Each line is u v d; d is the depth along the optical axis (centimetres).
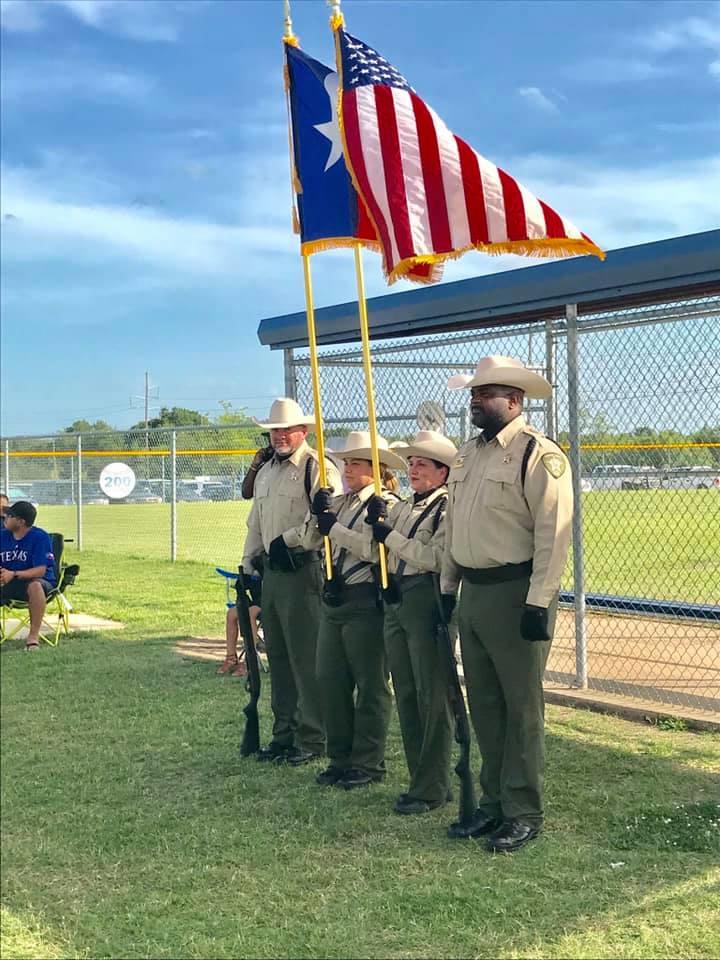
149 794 602
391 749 665
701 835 482
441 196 528
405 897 439
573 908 419
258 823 543
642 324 713
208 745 692
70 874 495
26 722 766
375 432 566
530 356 901
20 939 430
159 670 919
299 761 645
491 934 402
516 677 488
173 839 529
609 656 873
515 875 454
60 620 1191
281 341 962
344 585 589
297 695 655
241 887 466
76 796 604
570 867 459
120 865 502
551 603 481
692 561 1255
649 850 473
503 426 494
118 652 1011
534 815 495
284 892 456
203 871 486
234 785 607
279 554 632
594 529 1467
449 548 518
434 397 945
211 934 421
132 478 2298
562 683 780
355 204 581
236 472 2434
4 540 1070
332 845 507
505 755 498
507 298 762
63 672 927
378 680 593
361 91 539
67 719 770
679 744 634
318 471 635
